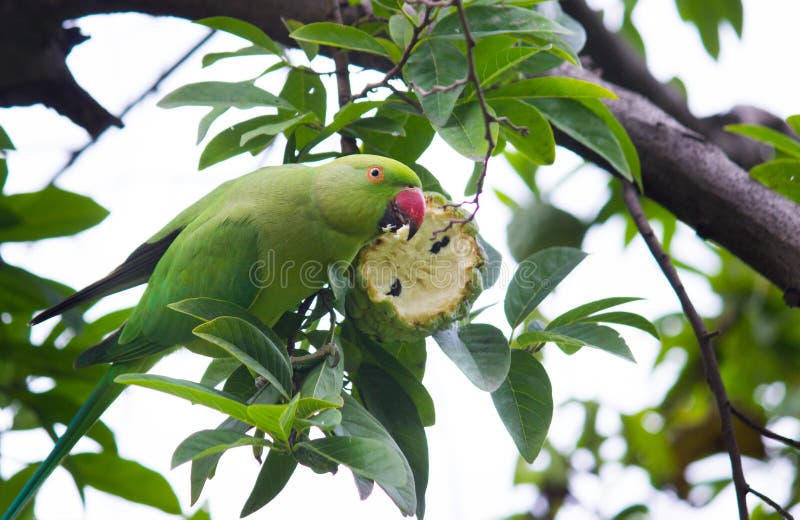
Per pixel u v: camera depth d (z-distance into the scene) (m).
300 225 6.56
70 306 7.06
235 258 6.67
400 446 5.52
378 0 6.08
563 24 7.64
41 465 7.07
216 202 7.02
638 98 7.72
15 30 7.43
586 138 6.24
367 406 5.63
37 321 6.92
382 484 4.34
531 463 5.31
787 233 7.17
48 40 7.62
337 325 5.94
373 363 5.79
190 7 7.60
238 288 6.68
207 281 6.73
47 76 7.75
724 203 7.29
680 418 10.98
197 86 5.96
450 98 5.38
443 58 5.62
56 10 7.43
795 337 10.27
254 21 7.62
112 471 8.00
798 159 7.11
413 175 6.30
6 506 7.86
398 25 5.79
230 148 6.24
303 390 5.02
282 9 7.54
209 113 5.86
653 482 10.69
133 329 7.02
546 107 6.34
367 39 5.70
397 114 6.38
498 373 5.25
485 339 5.47
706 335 6.43
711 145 7.52
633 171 6.88
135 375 4.20
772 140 7.01
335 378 4.99
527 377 5.52
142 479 8.05
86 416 7.17
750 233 7.25
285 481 5.34
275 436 4.50
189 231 6.93
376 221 6.38
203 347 7.00
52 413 8.10
